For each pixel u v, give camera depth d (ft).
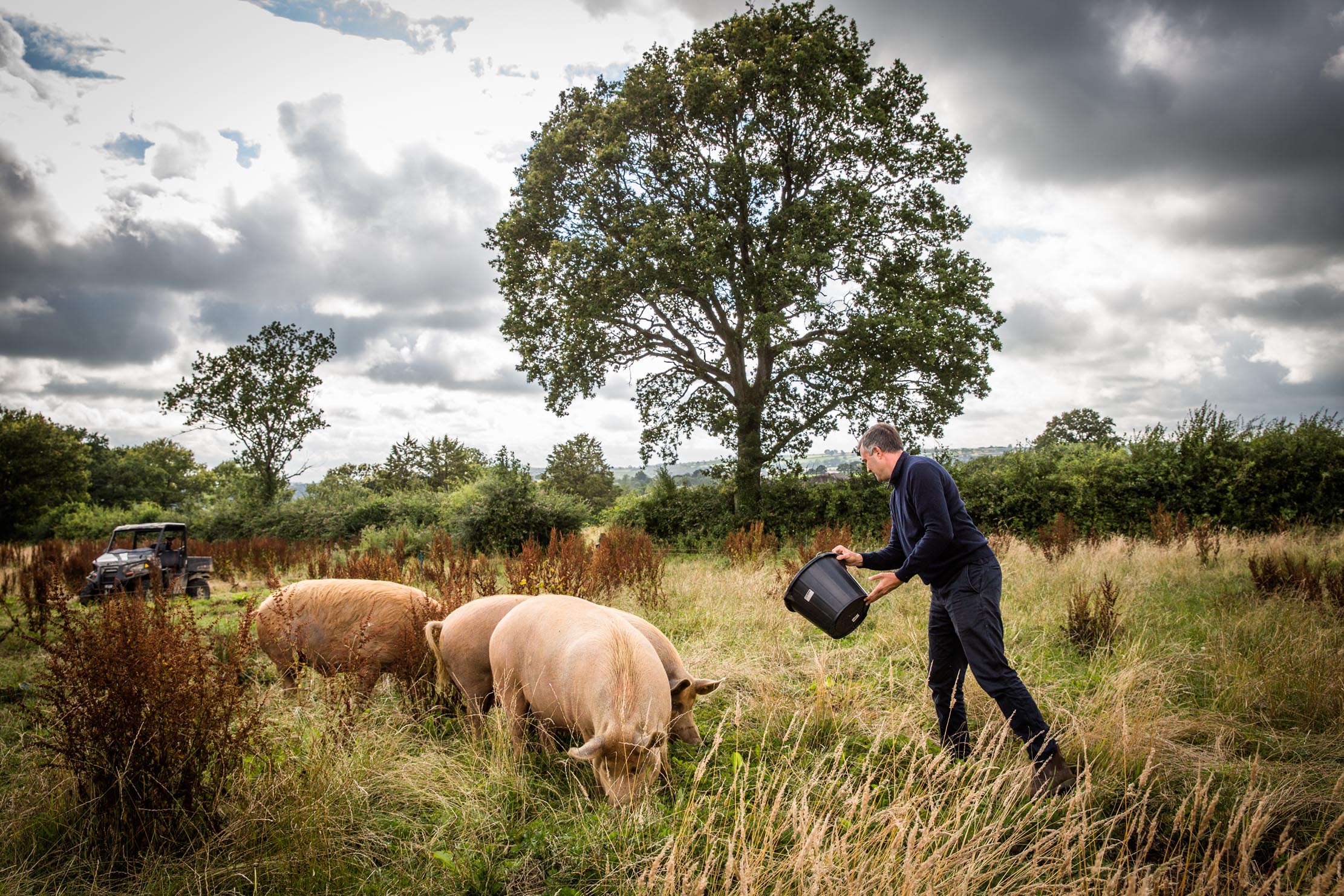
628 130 68.69
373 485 184.34
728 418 71.31
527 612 12.32
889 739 12.07
